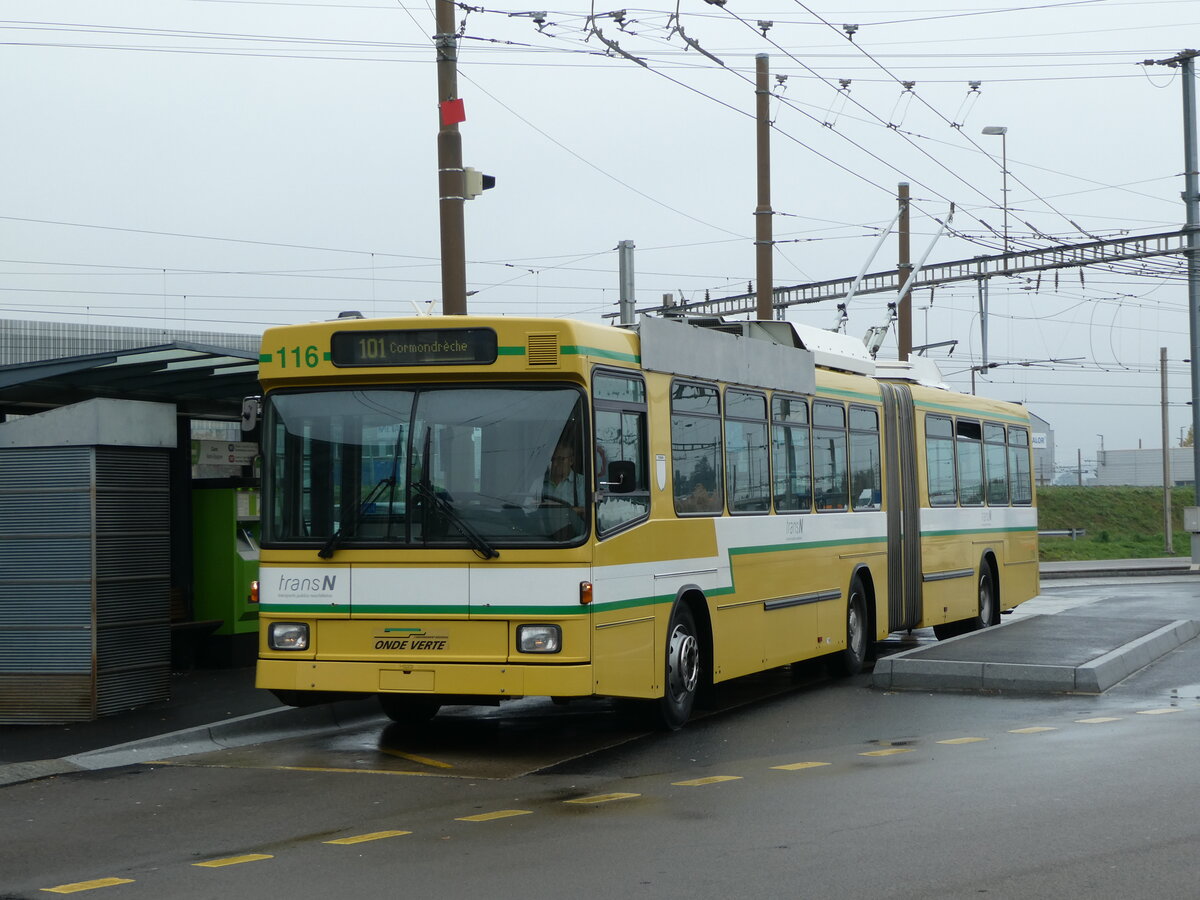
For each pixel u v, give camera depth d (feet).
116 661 41.96
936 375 67.82
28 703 41.42
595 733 39.60
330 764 35.37
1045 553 171.42
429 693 34.99
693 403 41.29
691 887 22.40
